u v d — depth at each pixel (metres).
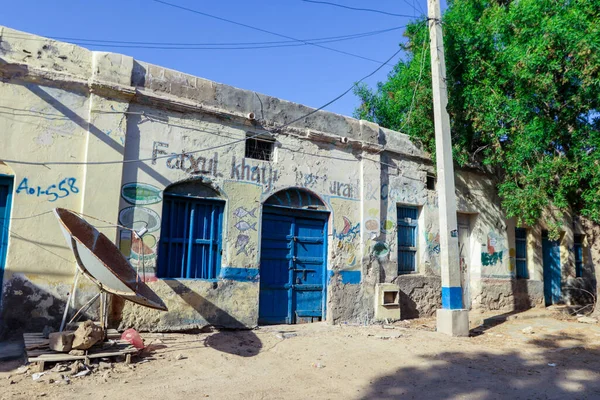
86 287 6.91
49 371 5.43
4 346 6.16
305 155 9.59
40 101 6.90
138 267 7.38
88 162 7.11
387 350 7.54
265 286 8.93
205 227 8.34
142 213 7.54
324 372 6.28
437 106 9.66
